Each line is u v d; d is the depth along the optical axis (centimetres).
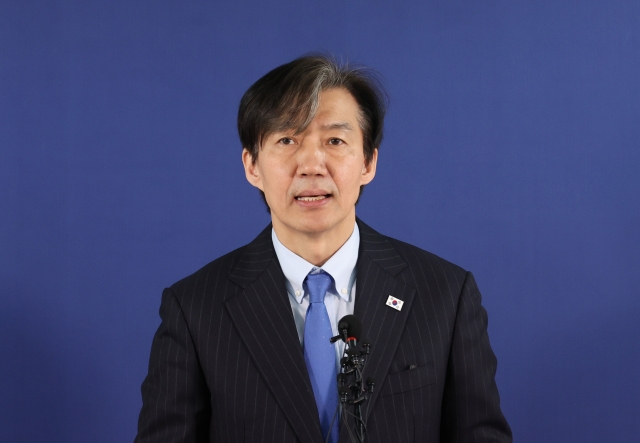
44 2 623
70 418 627
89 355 628
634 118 632
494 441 333
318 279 339
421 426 324
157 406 338
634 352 638
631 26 630
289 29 638
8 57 620
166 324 350
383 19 638
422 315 340
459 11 637
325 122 313
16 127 622
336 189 314
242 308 340
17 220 622
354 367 265
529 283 636
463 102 636
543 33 634
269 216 641
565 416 639
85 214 627
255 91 324
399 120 636
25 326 622
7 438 622
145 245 631
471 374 340
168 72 634
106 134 629
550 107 634
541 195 636
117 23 630
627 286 636
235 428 324
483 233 636
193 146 636
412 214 636
